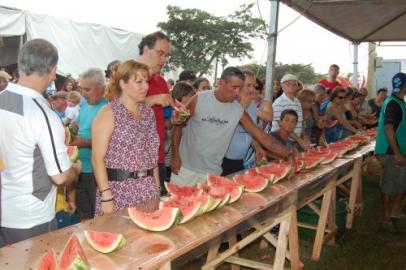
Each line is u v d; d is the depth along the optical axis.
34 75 2.38
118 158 2.71
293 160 3.77
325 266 4.51
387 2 6.88
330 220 5.02
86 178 4.43
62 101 5.84
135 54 9.50
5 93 2.36
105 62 8.69
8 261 1.66
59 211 3.39
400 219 6.13
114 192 2.72
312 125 7.11
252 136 4.00
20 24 6.88
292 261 3.62
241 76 3.68
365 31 9.95
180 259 2.21
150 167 2.87
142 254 1.81
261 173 3.43
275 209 3.17
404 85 5.56
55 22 7.52
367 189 8.00
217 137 3.82
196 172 3.88
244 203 2.76
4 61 7.75
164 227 2.09
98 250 1.81
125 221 2.24
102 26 8.53
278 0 5.86
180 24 14.30
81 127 4.39
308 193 3.88
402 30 9.78
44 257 1.60
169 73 14.25
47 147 2.35
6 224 2.39
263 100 5.48
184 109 3.22
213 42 14.48
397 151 5.57
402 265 4.62
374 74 14.67
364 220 6.18
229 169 4.38
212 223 2.29
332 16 7.95
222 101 3.79
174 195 2.64
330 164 4.62
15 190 2.36
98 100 4.30
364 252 4.95
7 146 2.33
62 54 7.69
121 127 2.69
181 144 4.00
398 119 5.57
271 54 5.94
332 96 8.09
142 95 2.70
